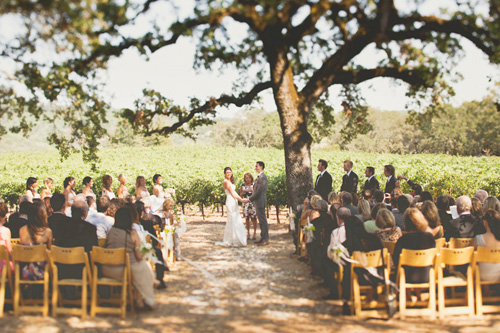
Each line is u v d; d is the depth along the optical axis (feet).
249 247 31.76
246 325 16.56
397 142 301.84
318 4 19.56
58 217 22.12
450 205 26.84
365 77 29.86
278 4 19.04
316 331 15.94
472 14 21.95
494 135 161.48
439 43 24.40
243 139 392.68
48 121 27.30
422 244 17.97
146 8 20.75
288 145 31.42
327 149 240.73
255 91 32.73
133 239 18.35
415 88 29.40
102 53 23.70
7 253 18.40
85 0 15.34
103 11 16.58
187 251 30.58
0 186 55.62
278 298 19.88
